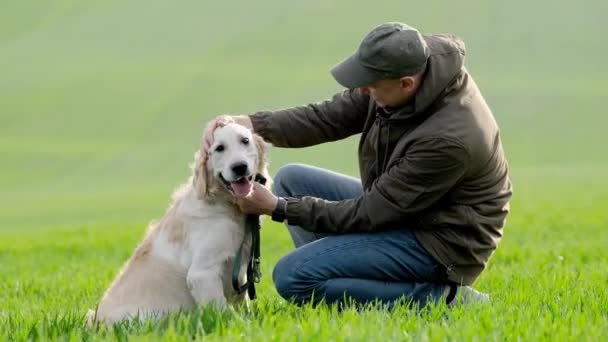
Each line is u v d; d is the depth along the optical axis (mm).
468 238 8594
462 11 117688
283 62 105500
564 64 101188
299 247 9383
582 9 117000
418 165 8266
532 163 69875
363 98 9570
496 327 7359
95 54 115125
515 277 11688
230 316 8086
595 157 71875
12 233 32156
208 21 124938
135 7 134000
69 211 46438
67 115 91125
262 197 8844
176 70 104438
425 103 8250
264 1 129625
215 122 9320
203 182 9008
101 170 71625
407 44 8102
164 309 9109
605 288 10094
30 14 134000
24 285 14117
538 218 28719
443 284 8906
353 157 71938
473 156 8219
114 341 7312
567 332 7129
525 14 116062
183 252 9141
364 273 8828
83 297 12117
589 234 22094
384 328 7148
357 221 8703
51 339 7621
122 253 21969
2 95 98312
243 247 9367
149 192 58125
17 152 77938
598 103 87250
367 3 123938
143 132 84750
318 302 8969
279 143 9820
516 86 92438
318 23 119188
